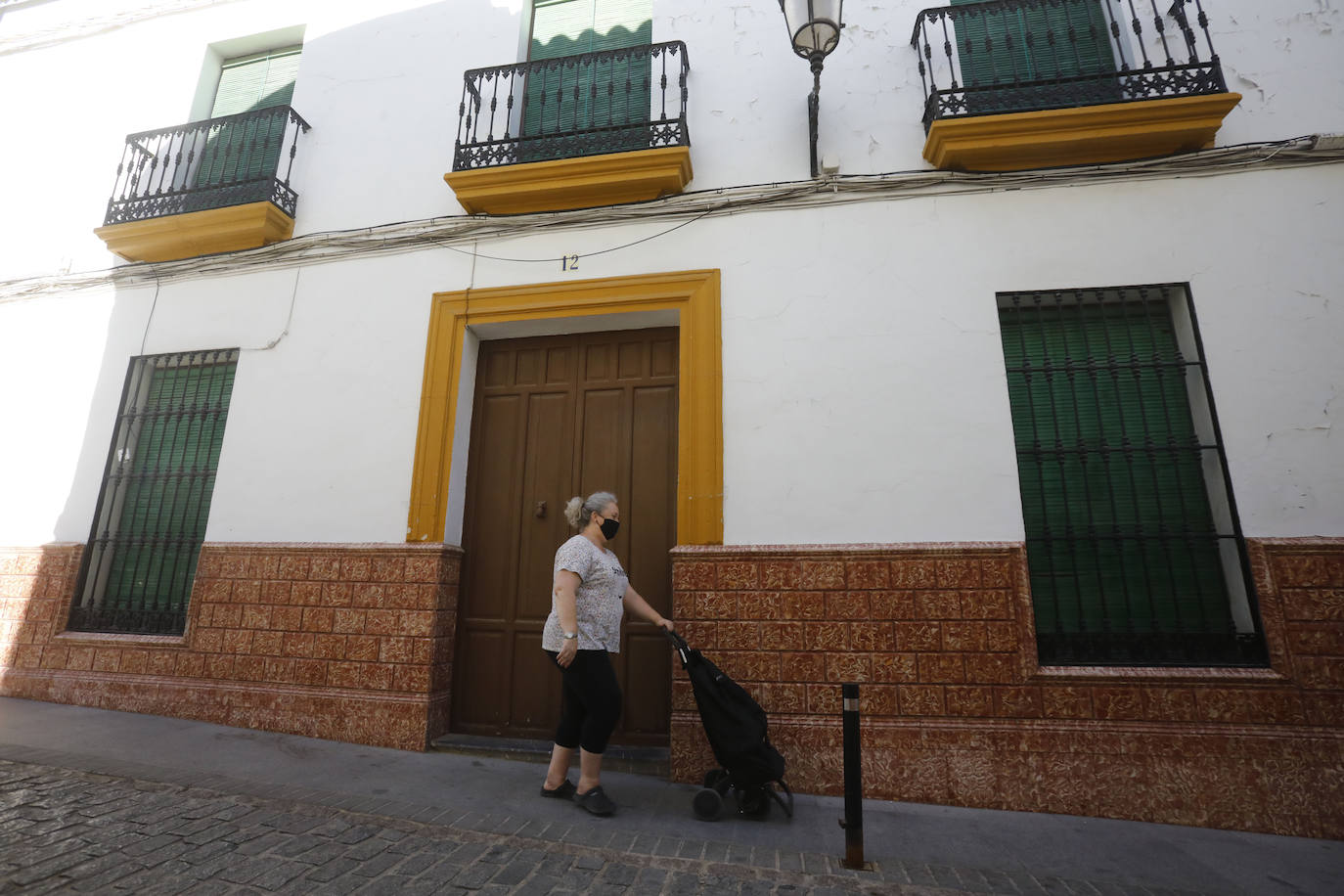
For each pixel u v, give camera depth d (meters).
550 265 4.65
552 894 2.34
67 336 5.57
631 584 4.30
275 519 4.69
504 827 2.91
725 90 4.74
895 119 4.44
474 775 3.64
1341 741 3.20
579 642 3.09
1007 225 4.10
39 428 5.42
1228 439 3.59
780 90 4.65
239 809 2.99
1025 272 4.01
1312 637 3.31
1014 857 2.78
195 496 5.07
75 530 5.12
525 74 5.02
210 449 5.13
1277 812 3.16
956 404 3.89
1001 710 3.47
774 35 4.78
